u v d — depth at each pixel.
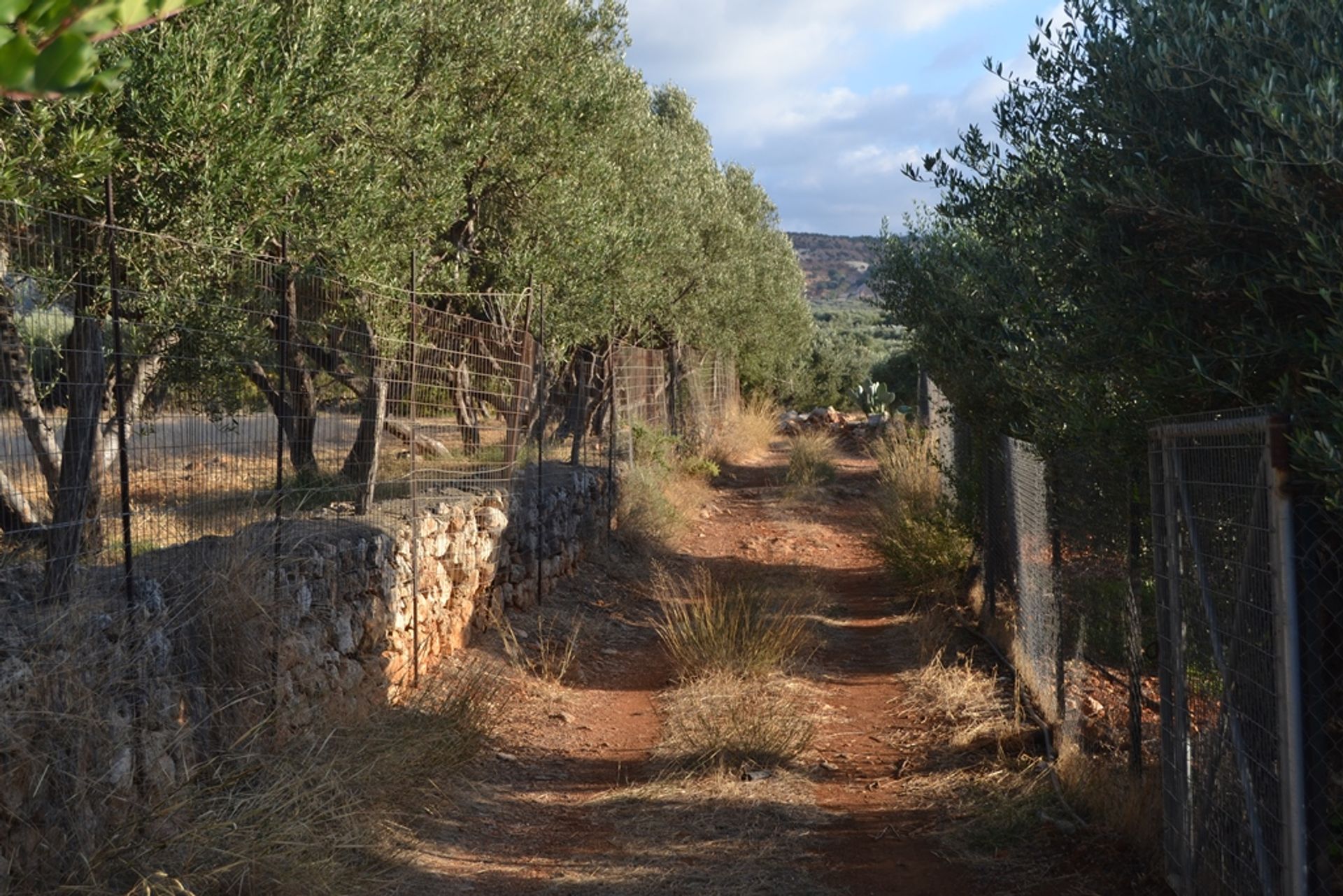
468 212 10.73
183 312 5.18
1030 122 4.79
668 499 14.88
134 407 4.91
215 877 3.75
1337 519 3.11
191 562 4.58
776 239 26.12
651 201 14.99
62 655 3.49
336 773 4.67
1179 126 3.71
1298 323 3.62
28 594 3.89
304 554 5.33
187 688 4.25
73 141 5.02
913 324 8.98
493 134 9.88
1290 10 3.24
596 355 14.35
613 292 12.71
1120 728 5.86
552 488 10.48
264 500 5.19
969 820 5.02
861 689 7.53
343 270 7.16
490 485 8.65
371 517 6.53
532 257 10.64
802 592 10.08
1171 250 3.84
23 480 4.09
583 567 11.10
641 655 8.64
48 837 3.37
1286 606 2.90
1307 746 2.99
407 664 6.52
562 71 10.74
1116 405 4.66
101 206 5.60
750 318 23.45
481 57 9.61
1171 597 4.01
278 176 6.06
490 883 4.44
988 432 8.46
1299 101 3.04
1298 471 2.95
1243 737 3.34
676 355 19.33
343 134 7.36
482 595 8.12
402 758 5.25
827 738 6.46
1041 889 4.29
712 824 5.05
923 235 8.98
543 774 5.94
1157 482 4.21
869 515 14.83
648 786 5.62
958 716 6.64
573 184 11.08
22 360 3.86
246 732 4.40
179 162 5.73
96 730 3.57
